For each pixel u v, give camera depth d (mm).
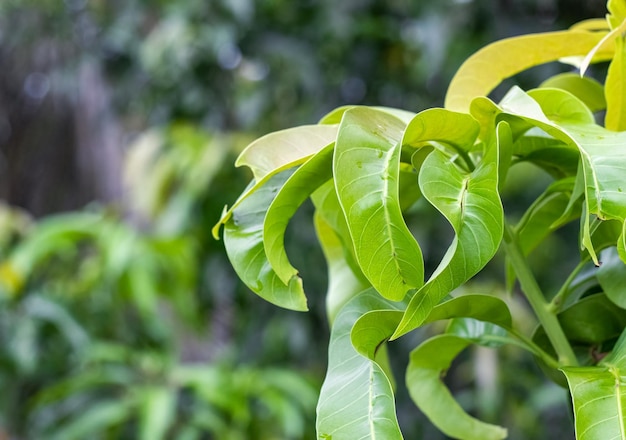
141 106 3541
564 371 778
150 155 3002
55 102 5121
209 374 2430
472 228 747
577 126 802
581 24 979
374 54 3029
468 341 929
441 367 953
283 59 3092
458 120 783
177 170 2902
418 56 2914
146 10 3568
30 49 4527
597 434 747
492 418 2756
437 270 729
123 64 3582
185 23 3107
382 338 798
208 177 2816
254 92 3201
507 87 2533
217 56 3143
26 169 5293
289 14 3055
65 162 5176
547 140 882
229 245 831
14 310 2607
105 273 2709
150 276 2619
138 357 2559
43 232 2648
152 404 2219
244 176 2984
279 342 3244
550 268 2895
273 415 2566
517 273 888
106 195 4492
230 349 3406
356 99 3176
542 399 2742
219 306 3629
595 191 729
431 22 2594
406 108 3088
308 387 2469
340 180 742
